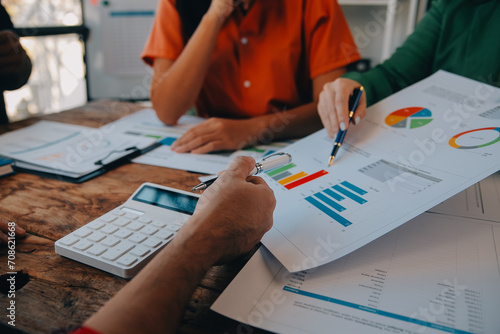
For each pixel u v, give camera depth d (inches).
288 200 20.5
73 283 16.2
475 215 20.6
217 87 44.3
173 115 38.5
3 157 29.9
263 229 16.3
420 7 82.4
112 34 90.7
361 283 15.7
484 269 16.2
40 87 98.3
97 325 11.3
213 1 37.8
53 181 26.8
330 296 15.0
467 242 18.1
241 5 40.5
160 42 42.6
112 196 24.4
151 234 18.7
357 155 23.8
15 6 90.0
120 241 18.2
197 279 13.5
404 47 41.3
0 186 26.1
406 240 18.5
